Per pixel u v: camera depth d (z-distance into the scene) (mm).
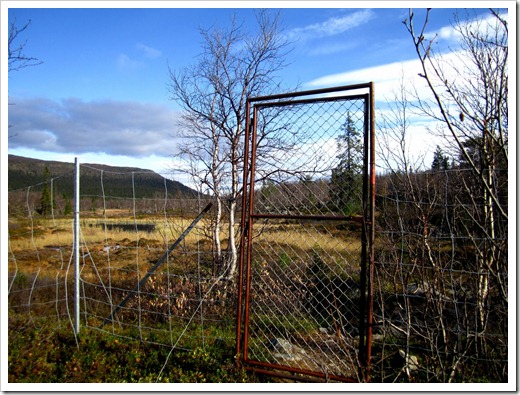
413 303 3877
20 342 3980
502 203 3033
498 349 3133
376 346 3840
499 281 2652
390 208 3584
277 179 4457
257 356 3834
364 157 3078
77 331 4195
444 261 3332
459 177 3348
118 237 6145
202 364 3652
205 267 6301
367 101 3094
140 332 4184
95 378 3543
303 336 4453
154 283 6277
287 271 5383
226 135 6742
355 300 4922
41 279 6547
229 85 6785
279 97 3482
